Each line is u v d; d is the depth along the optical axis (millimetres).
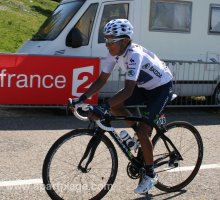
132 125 4297
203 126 7922
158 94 4281
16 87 7957
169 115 8844
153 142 4492
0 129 7055
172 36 8992
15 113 8367
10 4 26141
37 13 26875
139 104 4434
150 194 4613
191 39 9156
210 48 9336
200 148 4887
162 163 4570
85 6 8602
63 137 4000
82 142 4113
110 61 4184
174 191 4711
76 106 3971
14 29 21328
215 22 9336
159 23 8852
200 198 4574
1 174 4988
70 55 8414
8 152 5832
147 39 8781
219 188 4875
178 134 4730
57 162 4043
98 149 4168
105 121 4078
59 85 8148
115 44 3943
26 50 8969
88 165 4172
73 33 8406
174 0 8906
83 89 8266
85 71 8234
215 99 9547
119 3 8633
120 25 3920
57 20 9008
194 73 9172
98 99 8695
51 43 8578
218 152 6258
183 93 9164
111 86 8656
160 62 4309
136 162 4320
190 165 4867
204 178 5164
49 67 8055
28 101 8047
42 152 5895
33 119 7887
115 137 4234
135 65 3961
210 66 9312
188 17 9070
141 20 8688
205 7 9188
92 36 8555
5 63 7828
